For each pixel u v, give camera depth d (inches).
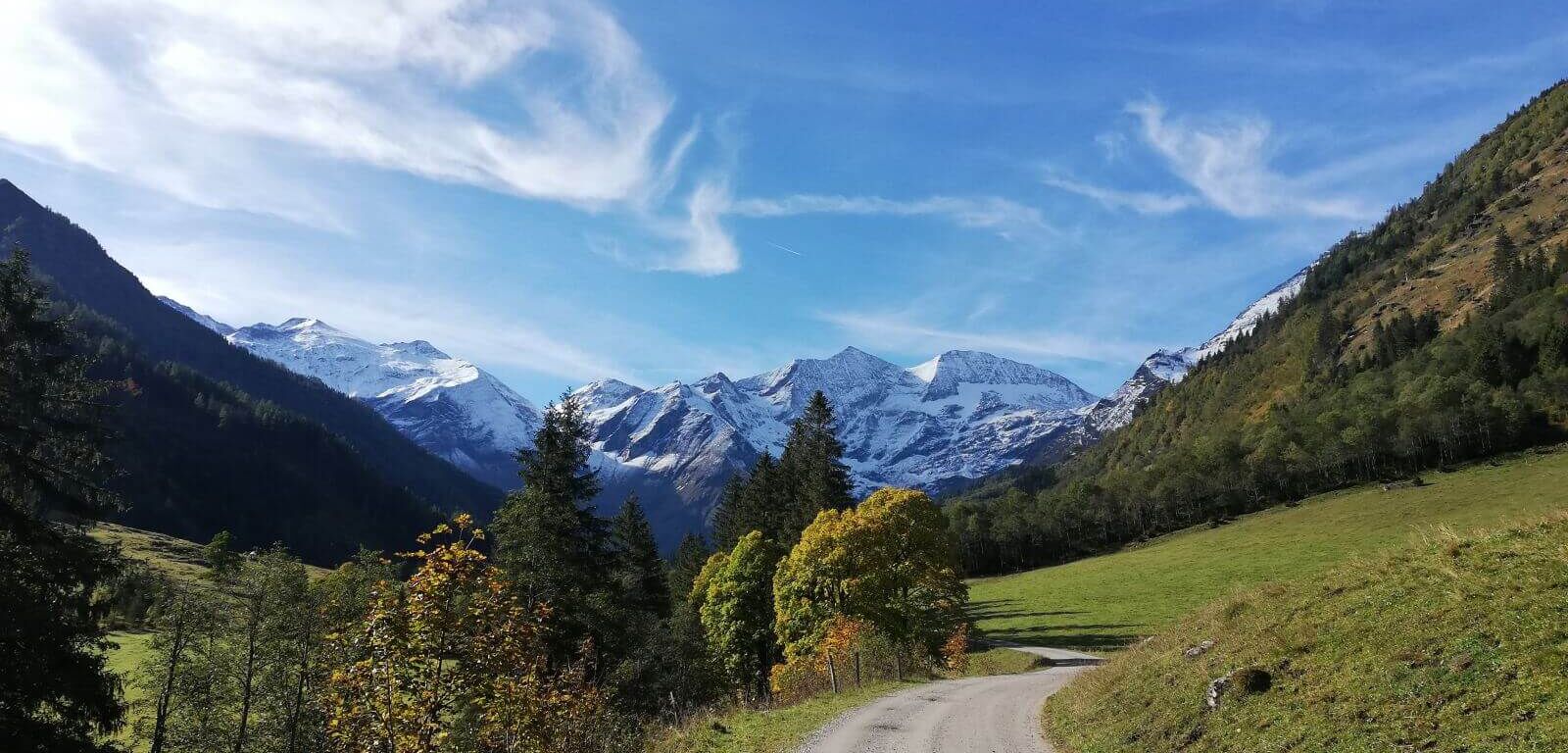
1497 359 5231.3
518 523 1213.7
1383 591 551.8
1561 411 4527.6
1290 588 671.8
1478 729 362.9
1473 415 4463.6
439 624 456.1
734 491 3553.2
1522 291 6604.3
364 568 1359.5
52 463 941.8
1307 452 5231.3
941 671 1716.3
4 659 730.8
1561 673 364.5
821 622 1776.6
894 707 930.1
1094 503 6097.4
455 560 472.1
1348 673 476.4
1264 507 5388.8
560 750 689.0
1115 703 689.6
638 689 1401.3
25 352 935.0
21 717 744.3
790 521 2529.5
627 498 2650.1
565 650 1147.9
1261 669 541.3
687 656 2039.9
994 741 697.0
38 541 839.1
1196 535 5027.1
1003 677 1438.2
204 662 1519.4
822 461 2444.6
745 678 2036.2
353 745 455.8
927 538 1998.0
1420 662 442.3
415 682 459.8
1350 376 7372.1
